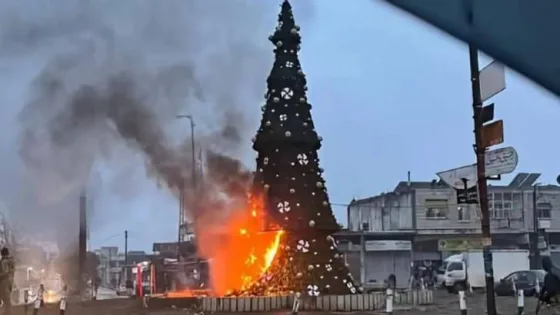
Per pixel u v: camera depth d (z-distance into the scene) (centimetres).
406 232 6138
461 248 4734
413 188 6372
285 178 2309
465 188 1162
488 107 1090
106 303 2725
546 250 5925
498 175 1083
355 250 5994
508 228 6159
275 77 2392
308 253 2252
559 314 1518
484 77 1039
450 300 3069
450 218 6197
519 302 1808
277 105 2373
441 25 279
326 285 2211
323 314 2014
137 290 3778
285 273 2202
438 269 5303
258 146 2380
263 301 2077
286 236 2262
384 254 5956
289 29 2420
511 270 4241
